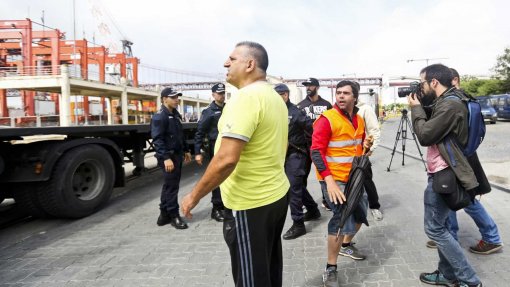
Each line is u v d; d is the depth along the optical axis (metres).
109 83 43.41
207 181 1.90
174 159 4.75
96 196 5.46
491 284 2.89
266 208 2.04
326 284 2.93
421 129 2.50
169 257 3.74
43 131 4.69
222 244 4.08
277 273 2.33
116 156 6.09
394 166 8.95
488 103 28.14
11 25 49.38
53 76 37.00
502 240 3.76
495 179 6.58
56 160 4.82
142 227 4.80
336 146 3.14
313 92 5.11
